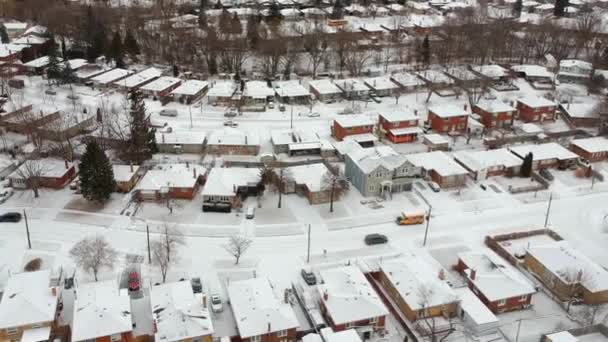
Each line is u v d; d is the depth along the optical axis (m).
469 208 108.88
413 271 84.62
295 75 187.50
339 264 90.81
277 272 88.38
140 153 119.19
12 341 72.75
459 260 89.31
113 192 109.50
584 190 117.25
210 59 188.62
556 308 83.19
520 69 187.50
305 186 110.12
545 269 87.44
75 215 101.94
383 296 83.38
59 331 75.06
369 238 96.44
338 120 137.00
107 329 71.44
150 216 102.44
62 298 80.88
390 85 169.88
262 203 108.19
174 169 112.94
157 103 157.38
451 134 140.38
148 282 84.75
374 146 132.25
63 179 110.88
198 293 78.38
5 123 131.50
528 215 107.06
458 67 191.25
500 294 80.88
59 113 136.75
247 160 124.94
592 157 128.12
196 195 110.88
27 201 105.69
